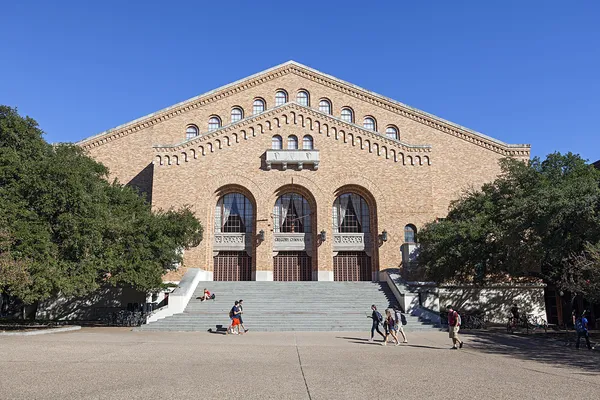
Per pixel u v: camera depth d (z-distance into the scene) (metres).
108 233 25.34
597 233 20.84
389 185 36.34
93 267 23.80
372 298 30.30
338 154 36.66
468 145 39.69
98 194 25.45
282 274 36.38
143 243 27.47
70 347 16.55
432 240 30.64
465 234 28.03
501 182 30.75
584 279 22.50
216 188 35.78
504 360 15.36
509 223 24.69
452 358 15.62
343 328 24.86
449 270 29.42
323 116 37.16
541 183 26.64
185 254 34.56
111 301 34.25
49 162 23.08
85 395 9.35
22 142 23.98
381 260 35.03
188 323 25.17
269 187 36.03
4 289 22.31
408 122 40.72
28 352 15.06
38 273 21.06
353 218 37.28
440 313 29.75
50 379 10.80
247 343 19.03
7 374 11.32
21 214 21.64
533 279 33.12
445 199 38.53
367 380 11.41
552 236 22.78
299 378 11.52
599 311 33.81
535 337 23.81
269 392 9.95
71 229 22.61
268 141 36.69
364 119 41.16
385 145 36.88
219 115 40.78
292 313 27.50
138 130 39.66
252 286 31.83
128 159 38.91
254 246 35.69
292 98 41.44
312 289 31.67
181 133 40.09
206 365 13.31
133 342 18.66
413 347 18.67
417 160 36.78
